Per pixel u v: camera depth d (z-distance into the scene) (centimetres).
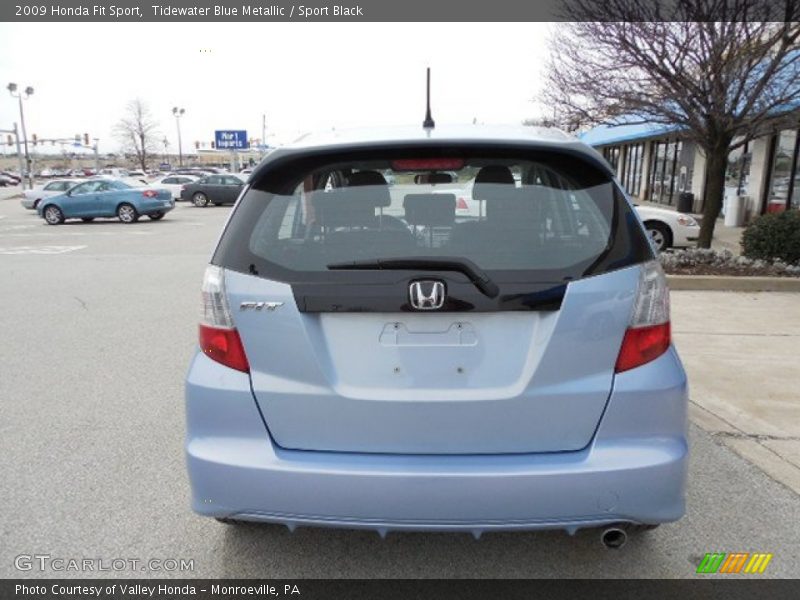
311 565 277
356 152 238
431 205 232
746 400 448
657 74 835
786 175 1628
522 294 217
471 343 220
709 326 643
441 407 220
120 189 2181
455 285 217
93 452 384
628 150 3131
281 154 239
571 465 218
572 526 221
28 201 2792
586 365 220
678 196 2164
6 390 493
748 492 329
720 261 907
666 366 226
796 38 799
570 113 918
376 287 219
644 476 218
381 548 288
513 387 221
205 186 3103
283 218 235
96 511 319
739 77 809
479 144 235
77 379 518
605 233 229
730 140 949
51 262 1199
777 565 273
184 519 311
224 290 229
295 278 223
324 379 222
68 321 720
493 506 216
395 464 220
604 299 219
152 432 412
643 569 271
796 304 741
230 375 228
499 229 229
